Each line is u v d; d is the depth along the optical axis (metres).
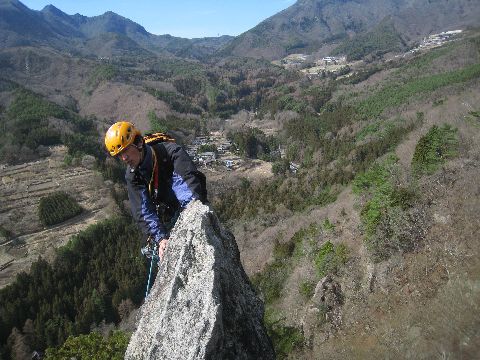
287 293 30.70
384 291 20.08
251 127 136.75
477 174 23.56
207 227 4.21
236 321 4.06
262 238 50.12
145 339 3.93
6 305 44.94
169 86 193.62
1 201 74.12
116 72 187.62
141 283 51.38
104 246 58.44
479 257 16.72
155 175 4.15
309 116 129.25
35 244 62.12
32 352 41.66
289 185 70.19
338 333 20.17
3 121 110.94
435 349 10.91
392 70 147.62
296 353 20.41
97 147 104.62
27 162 93.19
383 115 97.75
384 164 34.69
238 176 90.62
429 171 27.84
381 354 14.69
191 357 3.56
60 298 48.03
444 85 95.50
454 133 30.81
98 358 15.62
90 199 75.81
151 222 4.31
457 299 12.09
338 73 198.88
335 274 25.17
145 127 134.62
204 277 3.92
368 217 25.58
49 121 115.00
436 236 20.41
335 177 63.28
